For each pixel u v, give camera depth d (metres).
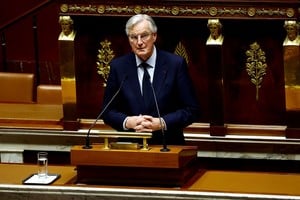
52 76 23.31
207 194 11.77
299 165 17.06
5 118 18.42
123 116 13.55
